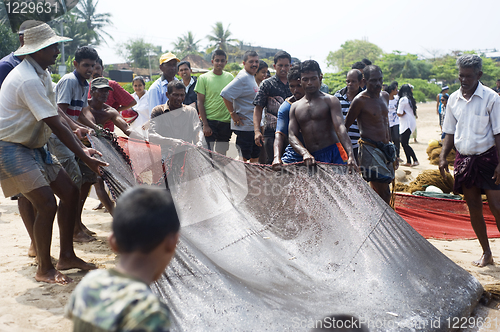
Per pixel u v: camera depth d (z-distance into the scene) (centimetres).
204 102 739
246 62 709
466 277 369
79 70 502
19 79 371
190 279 306
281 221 423
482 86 479
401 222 411
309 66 496
